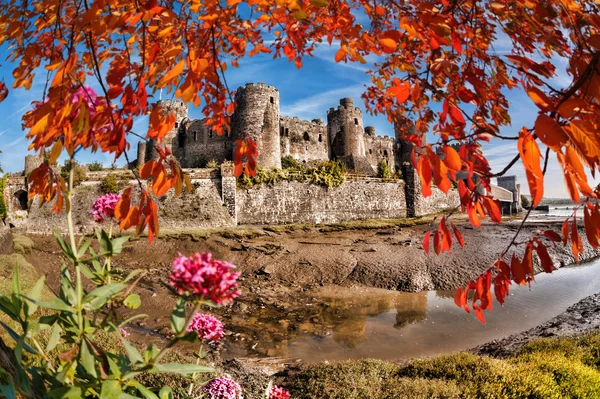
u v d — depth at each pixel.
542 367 7.52
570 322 12.93
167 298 15.30
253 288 18.36
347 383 7.45
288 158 45.47
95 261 1.67
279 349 11.48
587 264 24.83
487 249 24.95
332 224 33.66
